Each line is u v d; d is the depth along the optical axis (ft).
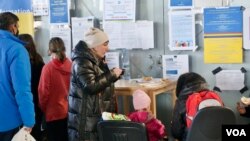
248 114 11.44
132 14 13.88
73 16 14.96
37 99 11.91
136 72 14.20
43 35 15.31
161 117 13.96
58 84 11.30
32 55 11.64
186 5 13.09
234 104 12.89
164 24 13.62
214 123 8.02
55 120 11.48
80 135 9.17
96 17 14.58
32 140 8.36
